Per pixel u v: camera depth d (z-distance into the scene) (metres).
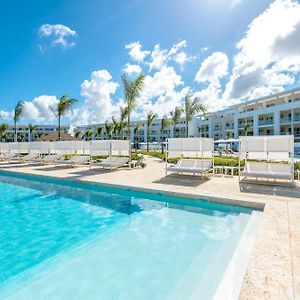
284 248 3.17
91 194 8.34
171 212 6.21
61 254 4.04
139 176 10.23
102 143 12.88
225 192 6.93
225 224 5.26
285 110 40.97
